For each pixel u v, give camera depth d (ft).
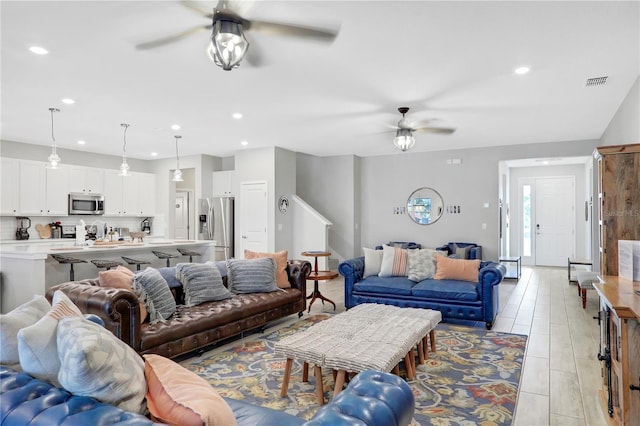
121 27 9.14
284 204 26.14
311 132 20.66
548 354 12.09
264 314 14.06
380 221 28.89
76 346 4.20
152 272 11.87
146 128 19.65
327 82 12.89
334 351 8.52
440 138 22.56
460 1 8.05
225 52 8.18
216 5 8.12
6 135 21.24
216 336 12.01
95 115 17.06
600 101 14.97
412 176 27.78
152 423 3.81
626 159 10.12
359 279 17.57
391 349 8.65
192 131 20.44
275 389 9.67
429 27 9.16
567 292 21.62
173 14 8.54
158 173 30.25
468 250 24.11
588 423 8.09
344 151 27.25
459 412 8.54
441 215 26.76
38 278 13.88
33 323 5.31
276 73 12.08
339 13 8.51
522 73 12.10
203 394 4.46
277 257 16.31
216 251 26.89
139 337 9.93
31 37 9.62
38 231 23.79
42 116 17.19
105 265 16.11
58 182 24.17
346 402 4.47
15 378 4.40
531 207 33.09
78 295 10.00
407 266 17.42
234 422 4.39
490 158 25.30
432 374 10.54
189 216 33.09
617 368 7.25
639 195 10.03
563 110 16.28
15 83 12.94
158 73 12.09
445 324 15.67
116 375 4.33
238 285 14.79
